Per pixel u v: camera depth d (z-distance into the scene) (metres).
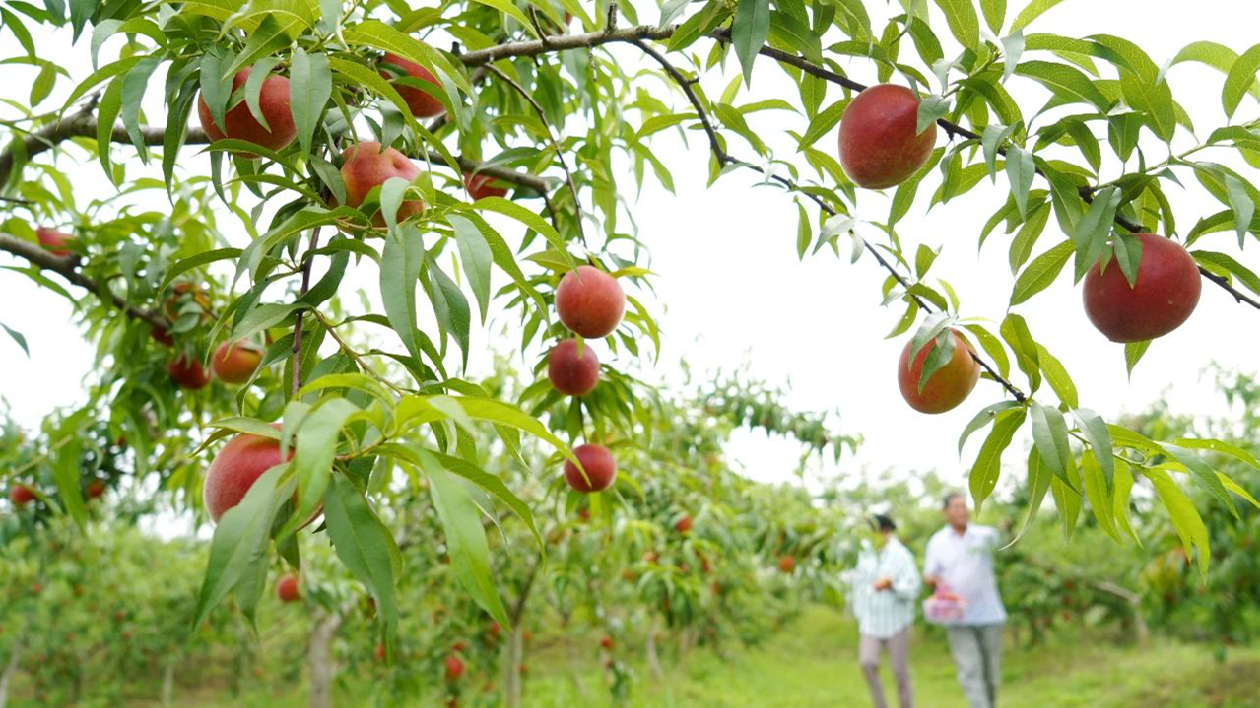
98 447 2.80
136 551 9.28
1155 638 10.66
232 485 0.87
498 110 2.39
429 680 5.48
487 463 4.20
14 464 3.05
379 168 1.18
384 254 0.91
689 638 9.23
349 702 7.92
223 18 1.03
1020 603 9.89
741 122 1.67
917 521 13.63
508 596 4.88
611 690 5.98
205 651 10.65
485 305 0.92
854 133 1.23
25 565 6.43
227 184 1.16
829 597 4.58
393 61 1.37
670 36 1.40
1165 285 1.15
